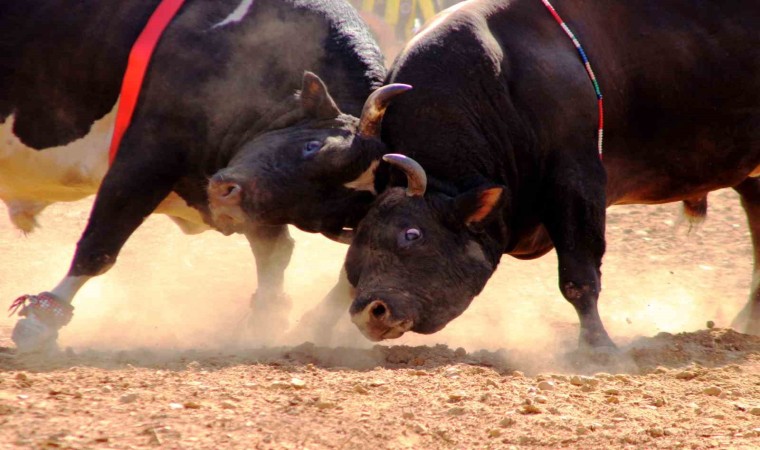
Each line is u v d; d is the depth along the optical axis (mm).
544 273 33312
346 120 21656
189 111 22688
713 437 16125
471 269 20438
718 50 23781
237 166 20703
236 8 23234
